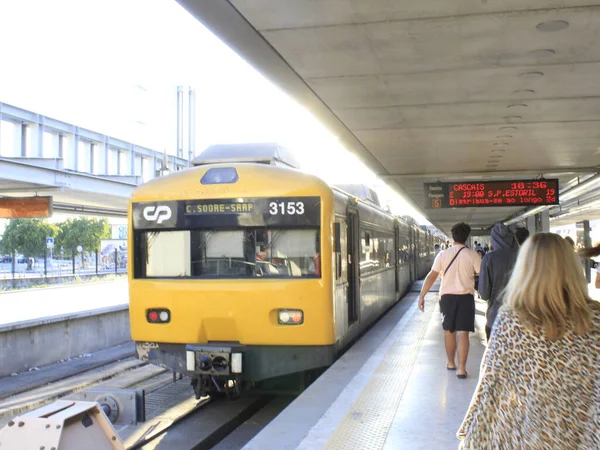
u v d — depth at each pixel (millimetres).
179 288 7695
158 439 6926
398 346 9312
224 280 7641
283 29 6398
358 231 10164
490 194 16984
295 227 7645
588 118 10445
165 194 7945
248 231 7746
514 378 2156
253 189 7711
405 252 19391
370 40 6742
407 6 5793
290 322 7469
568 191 21656
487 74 7980
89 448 3803
